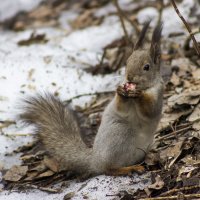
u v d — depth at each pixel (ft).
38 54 44.32
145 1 53.01
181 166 27.94
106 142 28.84
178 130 31.53
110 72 40.93
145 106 28.14
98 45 45.91
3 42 48.57
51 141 31.19
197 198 25.29
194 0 48.03
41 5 58.59
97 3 55.83
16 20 55.67
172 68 38.96
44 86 39.14
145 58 29.19
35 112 32.04
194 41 30.22
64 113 32.17
